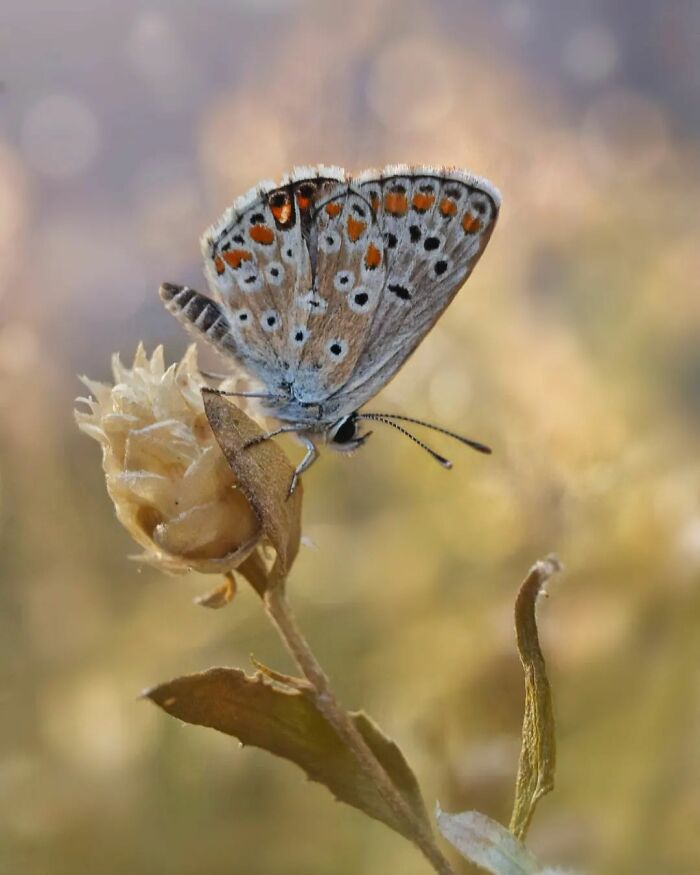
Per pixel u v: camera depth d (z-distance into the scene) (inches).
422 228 6.8
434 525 7.8
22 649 7.7
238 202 6.8
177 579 7.9
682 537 7.4
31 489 7.8
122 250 8.6
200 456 6.2
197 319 6.8
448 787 7.1
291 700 6.2
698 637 7.4
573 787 7.4
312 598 7.8
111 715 7.6
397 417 7.1
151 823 7.5
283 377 6.9
